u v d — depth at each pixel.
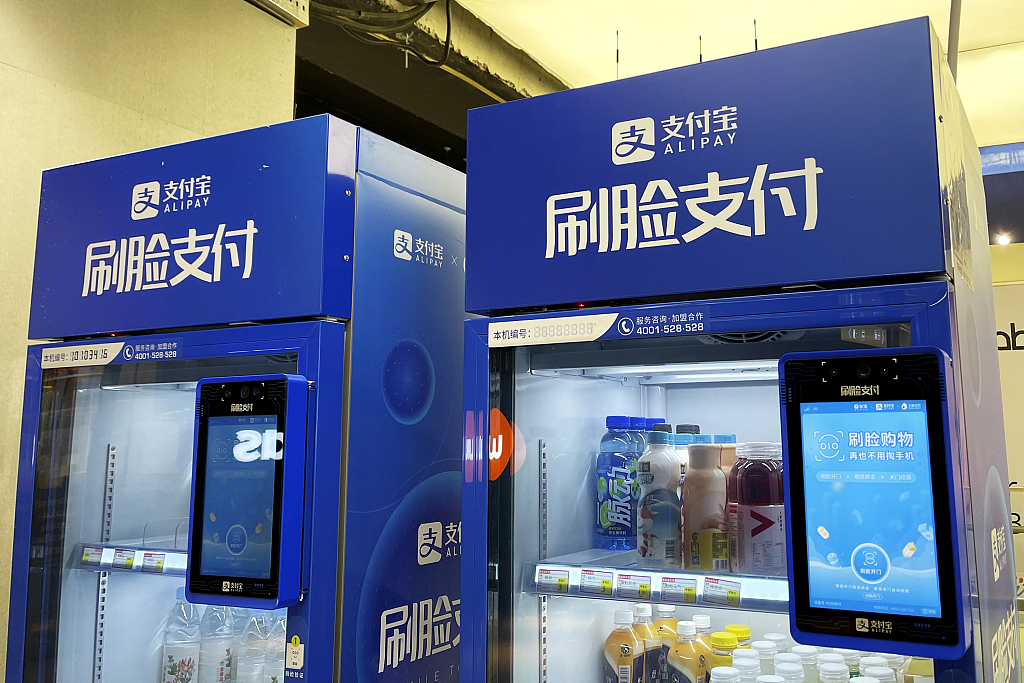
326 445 1.48
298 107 3.82
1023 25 4.06
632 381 1.76
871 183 1.19
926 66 1.17
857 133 1.21
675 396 1.75
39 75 2.29
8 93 2.21
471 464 1.41
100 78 2.44
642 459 1.51
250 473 1.45
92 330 1.78
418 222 1.76
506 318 1.42
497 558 1.37
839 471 1.11
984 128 5.08
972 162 1.58
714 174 1.29
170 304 1.68
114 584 1.85
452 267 1.86
